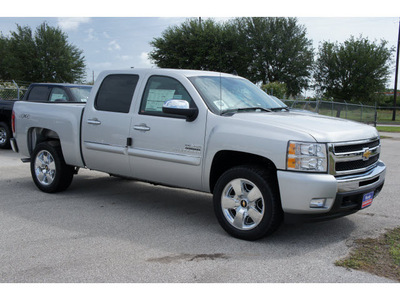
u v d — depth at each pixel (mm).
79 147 6031
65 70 44656
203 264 3836
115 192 6770
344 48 45344
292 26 46656
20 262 3842
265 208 4309
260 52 46156
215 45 44062
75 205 5902
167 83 5246
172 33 45531
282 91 26750
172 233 4727
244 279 3523
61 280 3477
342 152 4277
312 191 4066
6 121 12016
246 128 4473
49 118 6367
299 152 4129
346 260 3926
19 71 43812
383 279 3531
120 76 5762
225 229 4648
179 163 4977
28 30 45062
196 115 4855
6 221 5102
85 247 4242
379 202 6219
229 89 5320
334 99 45531
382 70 43875
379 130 24141
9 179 7633
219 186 4637
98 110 5820
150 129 5215
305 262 3896
